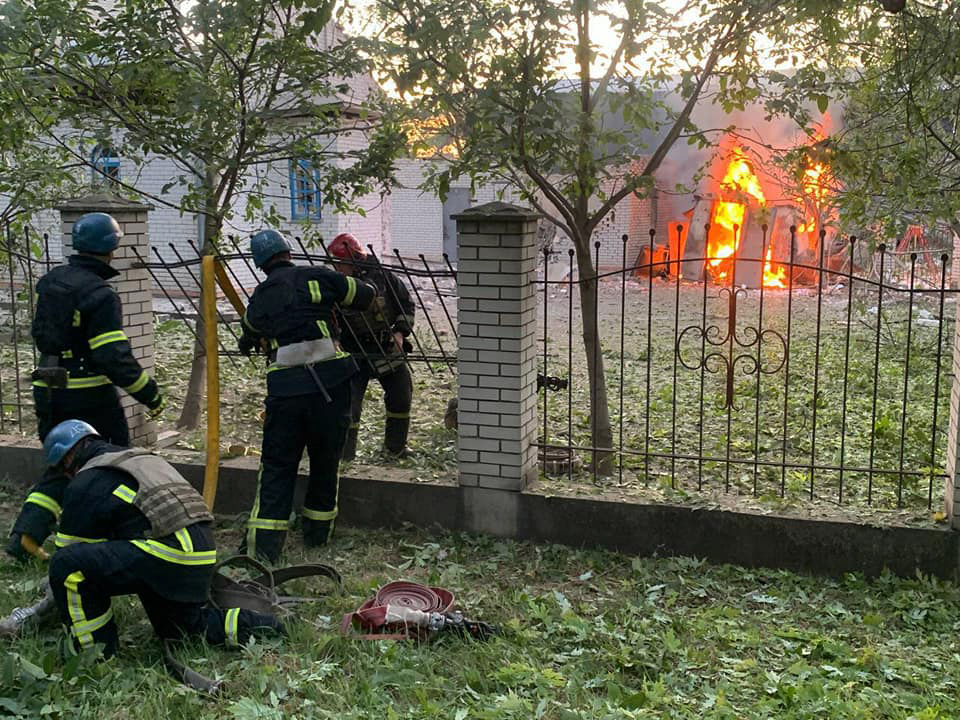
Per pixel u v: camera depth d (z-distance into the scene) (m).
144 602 4.20
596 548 5.69
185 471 6.38
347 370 5.53
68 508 3.99
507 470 5.81
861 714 3.73
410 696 3.90
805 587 5.20
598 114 6.08
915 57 6.08
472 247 5.67
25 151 7.86
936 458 7.32
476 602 4.91
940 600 4.94
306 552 5.71
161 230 16.94
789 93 6.49
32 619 4.35
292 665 4.10
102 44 6.47
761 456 7.48
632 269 5.67
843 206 6.82
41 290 5.27
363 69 6.70
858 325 14.05
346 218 17.50
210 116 6.58
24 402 8.27
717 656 4.38
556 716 3.77
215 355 5.89
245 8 6.27
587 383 10.07
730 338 5.76
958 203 6.63
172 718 3.68
